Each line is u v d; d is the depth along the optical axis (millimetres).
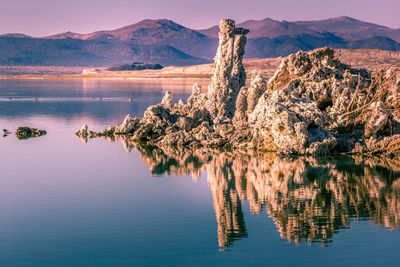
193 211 46250
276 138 73562
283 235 39844
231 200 49719
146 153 75000
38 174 60906
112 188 54469
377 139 73750
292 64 84750
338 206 47250
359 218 43656
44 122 114750
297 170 62250
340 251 36500
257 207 47312
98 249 37125
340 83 80312
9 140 86312
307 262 34719
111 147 80250
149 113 90875
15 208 46969
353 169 62375
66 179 58500
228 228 41312
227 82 97188
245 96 92500
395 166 63812
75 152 75562
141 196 51250
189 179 58656
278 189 53719
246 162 67562
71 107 156625
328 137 72188
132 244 38000
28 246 37719
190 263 34781
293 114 72688
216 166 65438
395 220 42969
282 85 87938
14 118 122875
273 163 66438
